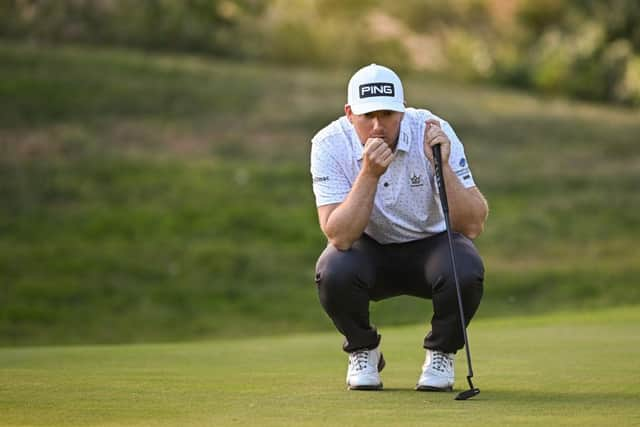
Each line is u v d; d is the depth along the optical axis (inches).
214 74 3518.7
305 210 2549.2
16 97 3080.7
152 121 3058.6
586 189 2815.0
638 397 573.6
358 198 609.0
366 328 621.9
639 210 2650.1
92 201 2527.1
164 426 486.0
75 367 748.0
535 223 2539.4
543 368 716.7
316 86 3543.3
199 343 1042.7
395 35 4256.9
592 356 792.9
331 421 495.8
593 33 4441.4
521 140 3245.6
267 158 2856.8
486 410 528.7
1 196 2518.5
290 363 781.3
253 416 513.0
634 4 4333.2
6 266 2160.4
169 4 3978.8
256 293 2121.1
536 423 485.4
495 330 1079.6
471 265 613.3
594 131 3415.4
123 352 891.4
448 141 614.5
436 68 4261.8
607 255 2361.0
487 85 4286.4
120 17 3868.1
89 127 2972.4
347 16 4343.0
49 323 1936.5
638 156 3169.3
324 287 618.8
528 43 4773.6
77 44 3750.0
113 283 2127.2
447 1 4835.1
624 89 4284.0
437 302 614.9
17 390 611.8
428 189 629.3
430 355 618.8
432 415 513.0
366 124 616.7
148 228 2401.6
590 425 479.2
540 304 2066.9
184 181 2655.0
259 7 4158.5
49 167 2687.0
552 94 4279.0
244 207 2529.5
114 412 528.7
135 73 3400.6
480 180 2837.1
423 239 644.1
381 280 650.8
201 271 2207.2
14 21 3705.7
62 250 2267.5
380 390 613.9
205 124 3078.2
